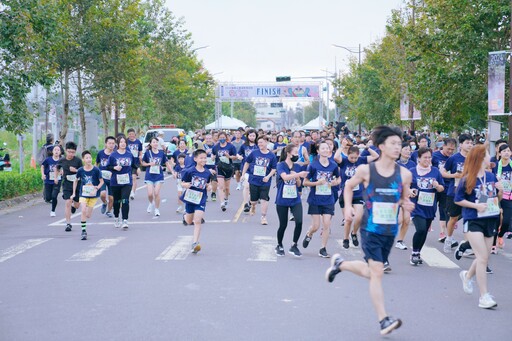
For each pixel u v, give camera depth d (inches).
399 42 1518.2
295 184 463.2
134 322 297.4
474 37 1010.7
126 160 601.3
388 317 273.7
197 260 449.7
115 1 1243.8
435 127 1115.9
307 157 804.0
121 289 362.3
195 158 470.9
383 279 398.3
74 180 601.6
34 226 639.1
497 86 792.3
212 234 573.0
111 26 1229.7
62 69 1216.8
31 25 796.6
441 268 434.6
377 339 274.5
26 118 824.3
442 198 547.2
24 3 767.7
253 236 562.3
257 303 332.8
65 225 640.4
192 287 367.6
